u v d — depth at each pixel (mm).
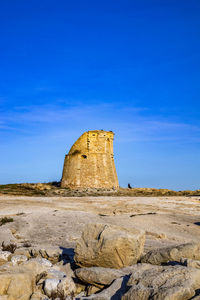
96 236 10773
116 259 9969
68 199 47031
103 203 42406
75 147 68000
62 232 21453
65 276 10117
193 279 7176
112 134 70500
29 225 24219
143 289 7043
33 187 65750
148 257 10344
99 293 8039
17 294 8336
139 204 41031
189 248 9875
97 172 65250
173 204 40875
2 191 55719
